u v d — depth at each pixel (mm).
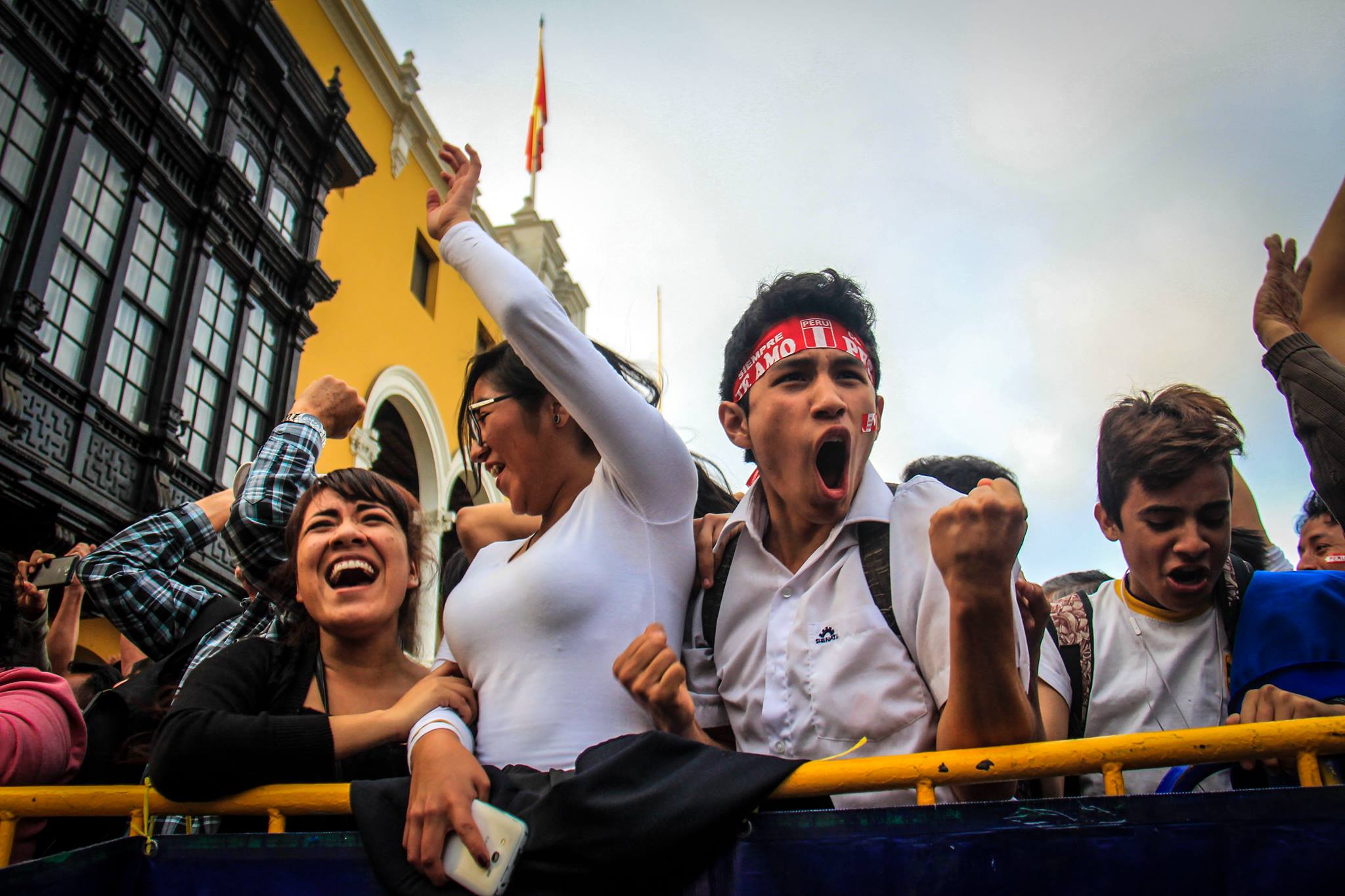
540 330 1672
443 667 1791
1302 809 1184
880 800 1537
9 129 8273
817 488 1704
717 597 1797
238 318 11000
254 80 11523
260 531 2562
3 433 7812
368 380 13531
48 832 1968
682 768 1375
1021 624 1479
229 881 1516
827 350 1774
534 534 1921
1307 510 2539
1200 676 1848
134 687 2312
